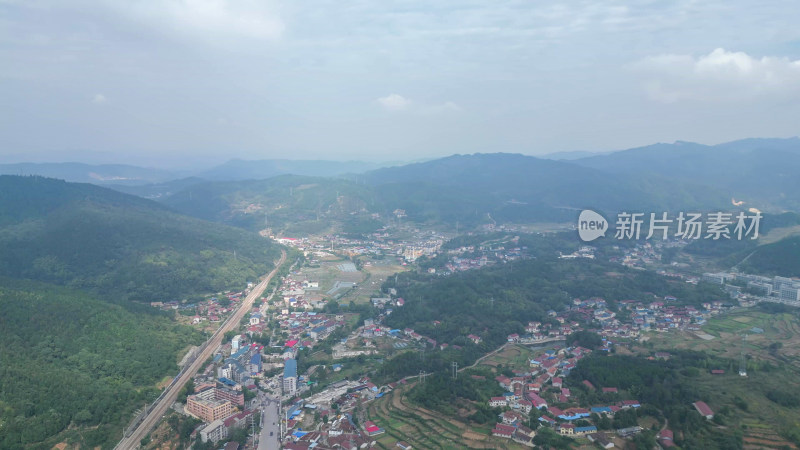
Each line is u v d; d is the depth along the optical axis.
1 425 170.50
